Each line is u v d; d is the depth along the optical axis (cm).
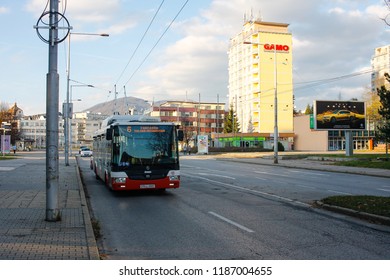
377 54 12056
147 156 1427
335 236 798
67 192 1459
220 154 6688
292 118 9812
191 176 2369
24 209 1062
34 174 2278
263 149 7656
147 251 697
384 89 3077
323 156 4394
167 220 984
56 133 909
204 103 12762
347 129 4516
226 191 1595
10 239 727
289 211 1105
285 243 742
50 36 916
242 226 901
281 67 9719
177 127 1480
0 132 7919
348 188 1723
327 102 4509
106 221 986
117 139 1421
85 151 6388
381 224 919
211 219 991
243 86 10425
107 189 1689
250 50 9950
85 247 677
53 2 919
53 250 657
